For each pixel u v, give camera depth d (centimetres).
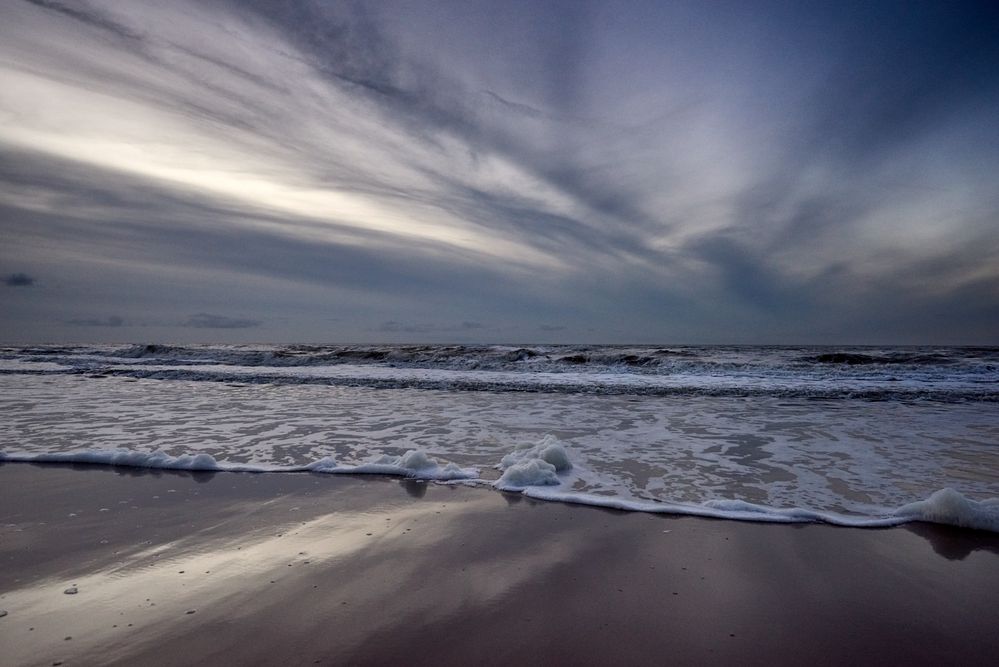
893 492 430
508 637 215
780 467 514
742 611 239
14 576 273
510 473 460
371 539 329
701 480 469
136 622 225
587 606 243
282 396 1106
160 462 522
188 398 1065
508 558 299
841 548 314
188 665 193
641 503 400
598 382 1368
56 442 632
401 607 241
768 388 1206
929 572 280
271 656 199
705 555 304
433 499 417
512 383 1348
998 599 251
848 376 1440
